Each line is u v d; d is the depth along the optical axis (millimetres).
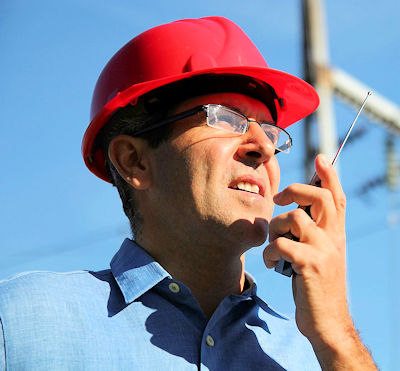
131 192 2871
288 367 2602
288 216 2453
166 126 2770
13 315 2352
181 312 2506
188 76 2783
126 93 2842
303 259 2377
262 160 2703
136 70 2938
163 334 2443
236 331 2598
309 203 2492
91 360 2324
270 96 2916
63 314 2396
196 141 2680
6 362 2279
